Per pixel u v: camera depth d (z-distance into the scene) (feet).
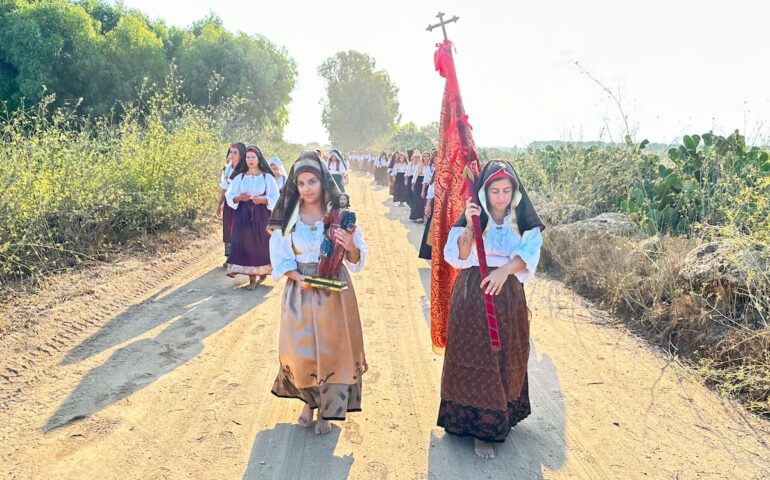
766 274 15.88
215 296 22.16
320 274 11.44
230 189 23.13
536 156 42.80
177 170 34.35
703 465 11.00
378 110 240.94
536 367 15.76
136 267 24.82
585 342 17.65
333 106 242.99
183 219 35.70
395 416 12.96
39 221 23.36
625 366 15.78
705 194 25.45
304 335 11.46
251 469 10.66
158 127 35.55
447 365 11.59
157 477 10.32
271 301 21.75
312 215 11.87
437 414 13.12
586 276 23.52
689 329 16.83
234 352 16.46
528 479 10.57
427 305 21.85
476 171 11.98
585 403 13.64
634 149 33.88
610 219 29.30
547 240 28.14
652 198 29.09
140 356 15.85
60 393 13.44
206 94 89.45
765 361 14.05
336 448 11.51
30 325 17.08
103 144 32.50
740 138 27.94
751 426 12.44
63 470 10.42
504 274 10.84
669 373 15.25
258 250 23.06
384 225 43.50
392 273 27.17
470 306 11.20
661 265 19.97
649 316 18.43
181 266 26.78
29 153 26.09
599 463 11.10
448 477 10.60
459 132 12.42
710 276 17.49
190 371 15.01
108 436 11.64
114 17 91.97
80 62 72.23
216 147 44.19
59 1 72.69
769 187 20.52
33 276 20.93
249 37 102.27
